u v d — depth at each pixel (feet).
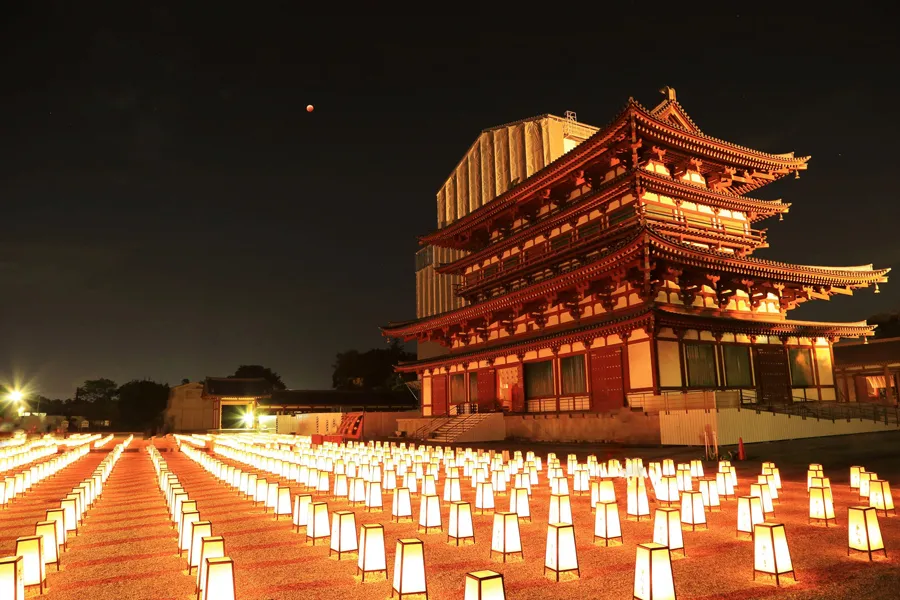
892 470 70.44
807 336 139.85
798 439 109.19
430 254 300.81
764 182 164.35
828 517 43.06
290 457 91.76
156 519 52.03
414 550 28.45
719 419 101.55
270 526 46.88
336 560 36.09
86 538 44.42
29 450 117.80
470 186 275.39
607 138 136.87
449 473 54.34
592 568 32.96
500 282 174.40
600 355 129.39
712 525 43.29
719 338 126.82
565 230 156.66
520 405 150.92
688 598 27.91
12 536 46.93
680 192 139.74
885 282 147.95
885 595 27.73
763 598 27.78
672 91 153.58
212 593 24.90
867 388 192.85
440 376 185.98
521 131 249.34
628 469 60.44
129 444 187.52
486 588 22.59
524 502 46.16
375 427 191.21
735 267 127.85
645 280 115.96
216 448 136.67
